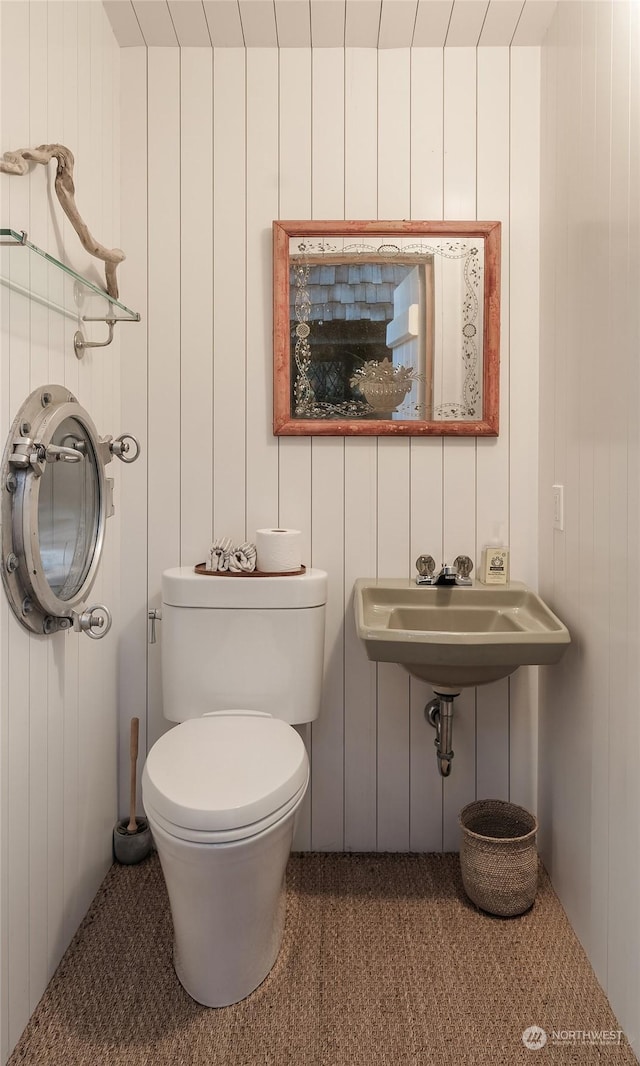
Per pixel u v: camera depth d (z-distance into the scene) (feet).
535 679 6.73
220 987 4.76
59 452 4.50
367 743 6.79
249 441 6.66
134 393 6.63
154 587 6.72
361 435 6.60
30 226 4.57
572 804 5.68
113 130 6.32
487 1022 4.66
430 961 5.23
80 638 5.61
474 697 6.75
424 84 6.49
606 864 4.91
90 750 5.89
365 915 5.78
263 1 5.87
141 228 6.54
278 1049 4.45
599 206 5.03
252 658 5.99
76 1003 4.80
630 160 4.50
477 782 6.81
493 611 6.28
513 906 5.73
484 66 6.48
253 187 6.54
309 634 5.99
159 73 6.48
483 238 6.46
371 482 6.67
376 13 6.03
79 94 5.46
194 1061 4.36
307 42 6.41
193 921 4.64
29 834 4.60
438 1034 4.56
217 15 6.05
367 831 6.84
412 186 6.54
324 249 6.47
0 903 4.19
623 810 4.62
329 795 6.82
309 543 6.70
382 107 6.50
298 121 6.51
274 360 6.50
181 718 6.07
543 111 6.37
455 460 6.66
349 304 6.51
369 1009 4.76
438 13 6.03
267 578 5.95
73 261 5.38
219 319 6.59
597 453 5.10
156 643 6.75
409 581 6.57
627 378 4.57
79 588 5.32
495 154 6.52
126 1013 4.72
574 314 5.59
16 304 4.34
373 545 6.70
